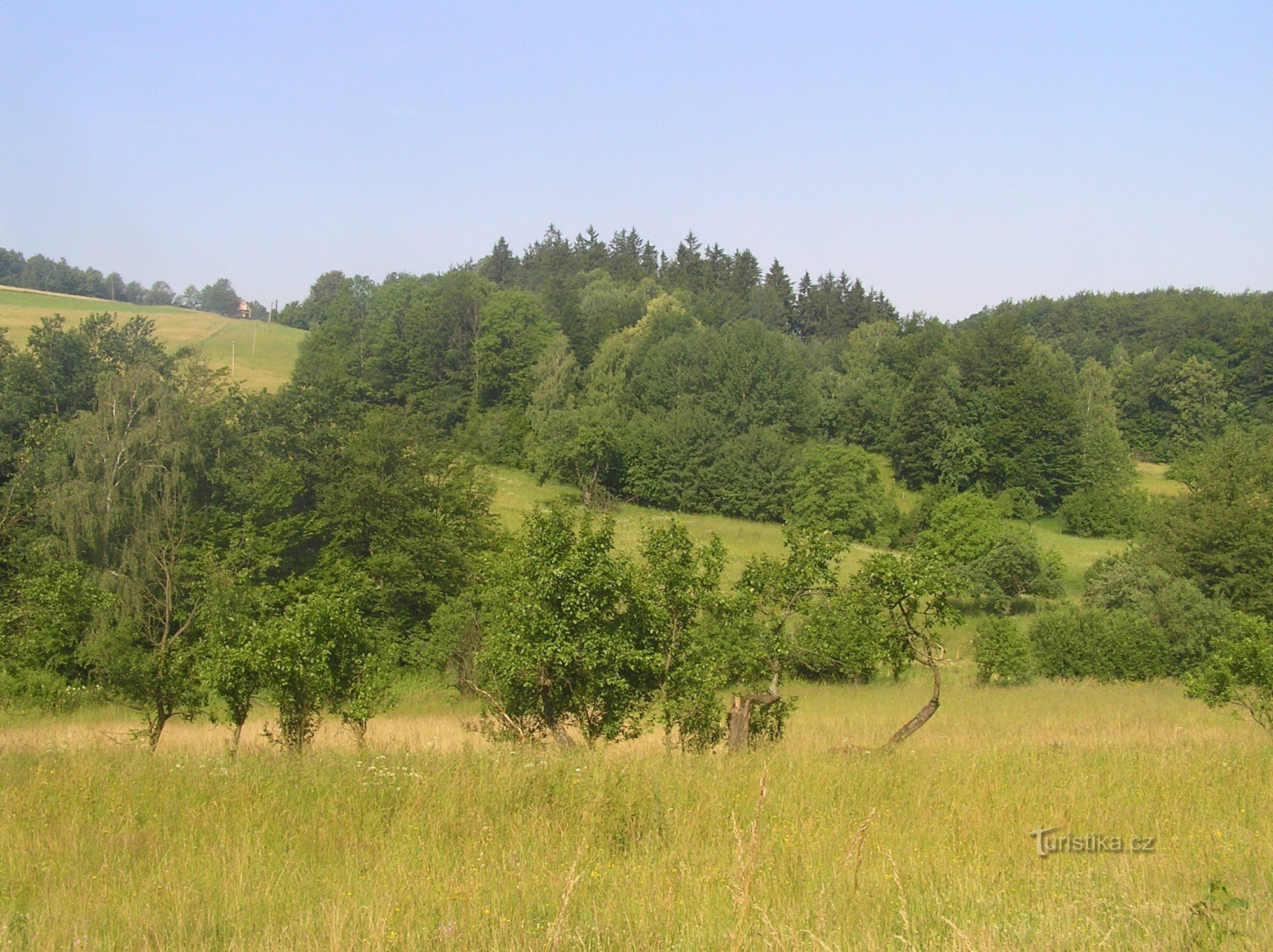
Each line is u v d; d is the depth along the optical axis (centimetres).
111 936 593
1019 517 7531
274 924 618
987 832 875
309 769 1102
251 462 4341
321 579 3703
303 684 1510
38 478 3722
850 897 639
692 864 735
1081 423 7831
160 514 3597
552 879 694
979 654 3488
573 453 7400
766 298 13688
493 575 1622
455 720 2333
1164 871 732
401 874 714
